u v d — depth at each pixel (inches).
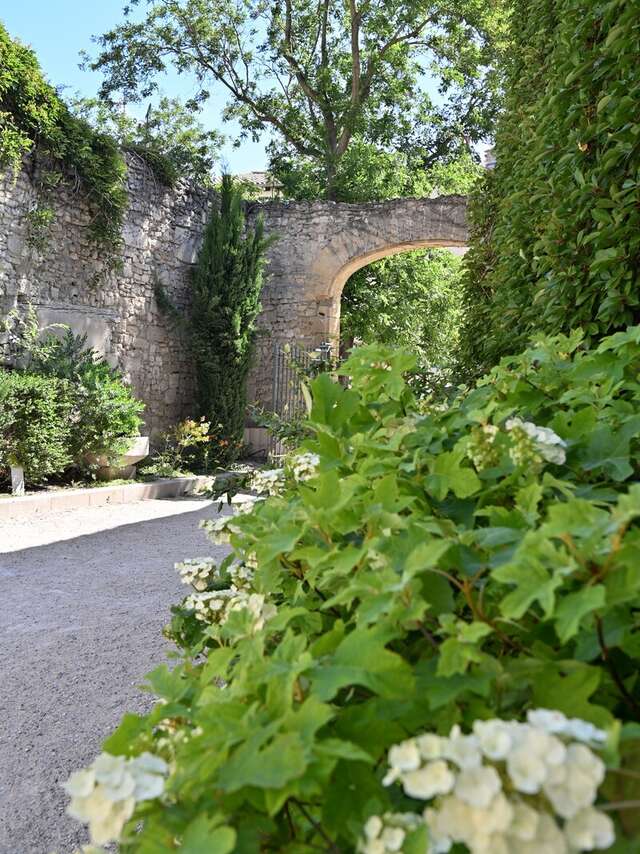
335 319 514.0
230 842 20.6
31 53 331.6
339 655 28.9
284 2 671.1
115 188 384.5
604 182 100.0
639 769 22.1
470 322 195.3
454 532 37.1
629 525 34.6
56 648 136.7
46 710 109.1
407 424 53.6
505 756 19.8
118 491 330.3
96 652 134.6
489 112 699.4
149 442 432.8
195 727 34.4
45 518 275.9
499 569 27.9
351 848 25.5
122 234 408.2
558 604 26.5
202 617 57.1
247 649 33.9
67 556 215.3
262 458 485.7
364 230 495.8
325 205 502.3
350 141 685.9
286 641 31.2
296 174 652.1
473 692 27.8
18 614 158.4
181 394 462.3
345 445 54.8
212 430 442.9
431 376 120.6
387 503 40.8
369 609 30.1
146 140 563.8
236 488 100.0
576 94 111.5
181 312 461.4
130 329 416.8
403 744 21.3
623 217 95.2
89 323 381.7
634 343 58.5
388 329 605.9
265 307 510.6
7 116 324.5
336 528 41.1
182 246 463.8
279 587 49.6
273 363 506.3
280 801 22.6
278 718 27.0
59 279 366.6
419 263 622.8
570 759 19.7
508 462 45.5
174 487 366.3
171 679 39.6
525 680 27.3
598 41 107.8
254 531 52.6
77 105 631.2
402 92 679.7
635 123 92.2
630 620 28.4
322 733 27.6
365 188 610.5
